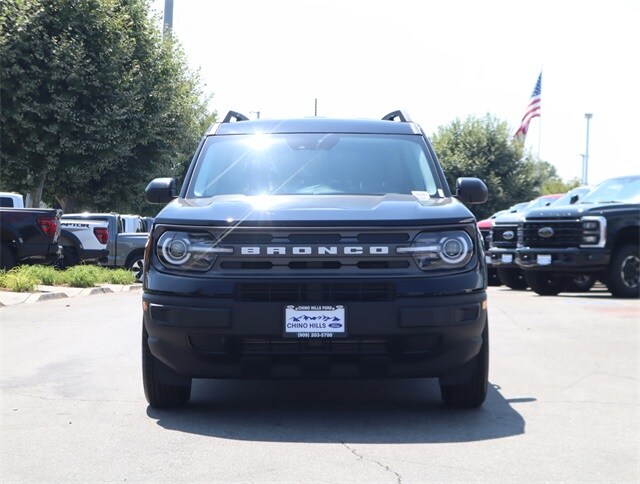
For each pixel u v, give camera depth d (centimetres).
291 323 502
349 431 510
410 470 432
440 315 507
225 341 511
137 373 695
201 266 514
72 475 421
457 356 522
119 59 2764
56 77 2605
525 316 1134
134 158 3045
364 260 509
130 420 536
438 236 517
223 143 656
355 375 518
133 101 2773
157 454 459
